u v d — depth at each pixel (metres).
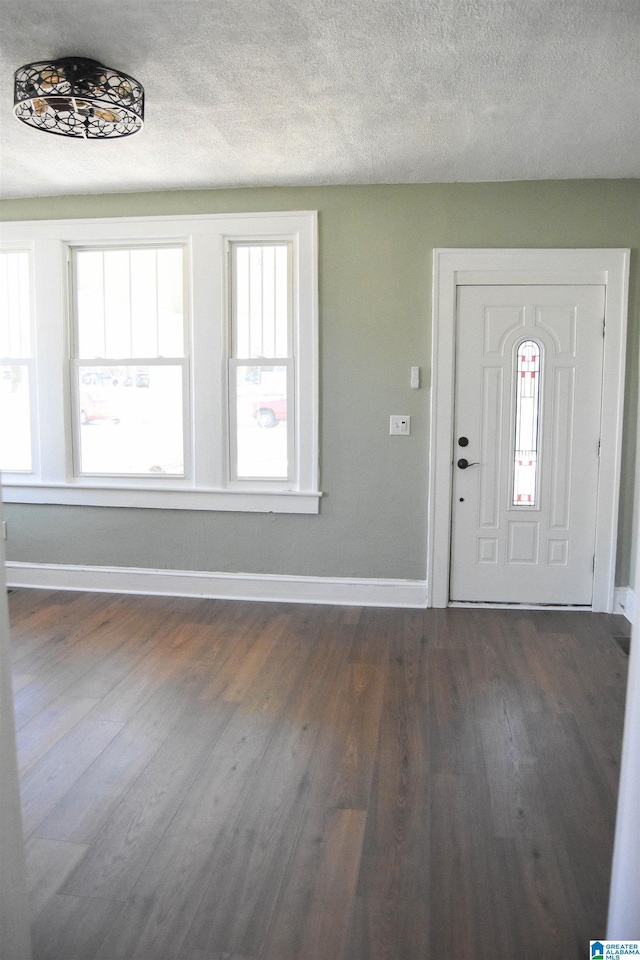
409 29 2.38
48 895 1.90
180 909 1.85
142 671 3.44
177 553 4.66
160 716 2.96
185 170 4.00
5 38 2.46
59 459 4.71
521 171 3.99
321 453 4.46
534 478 4.36
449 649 3.75
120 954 1.70
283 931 1.78
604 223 4.13
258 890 1.92
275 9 2.26
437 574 4.41
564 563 4.38
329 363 4.39
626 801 1.46
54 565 4.80
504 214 4.19
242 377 4.52
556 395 4.28
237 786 2.43
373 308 4.32
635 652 1.45
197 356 4.49
